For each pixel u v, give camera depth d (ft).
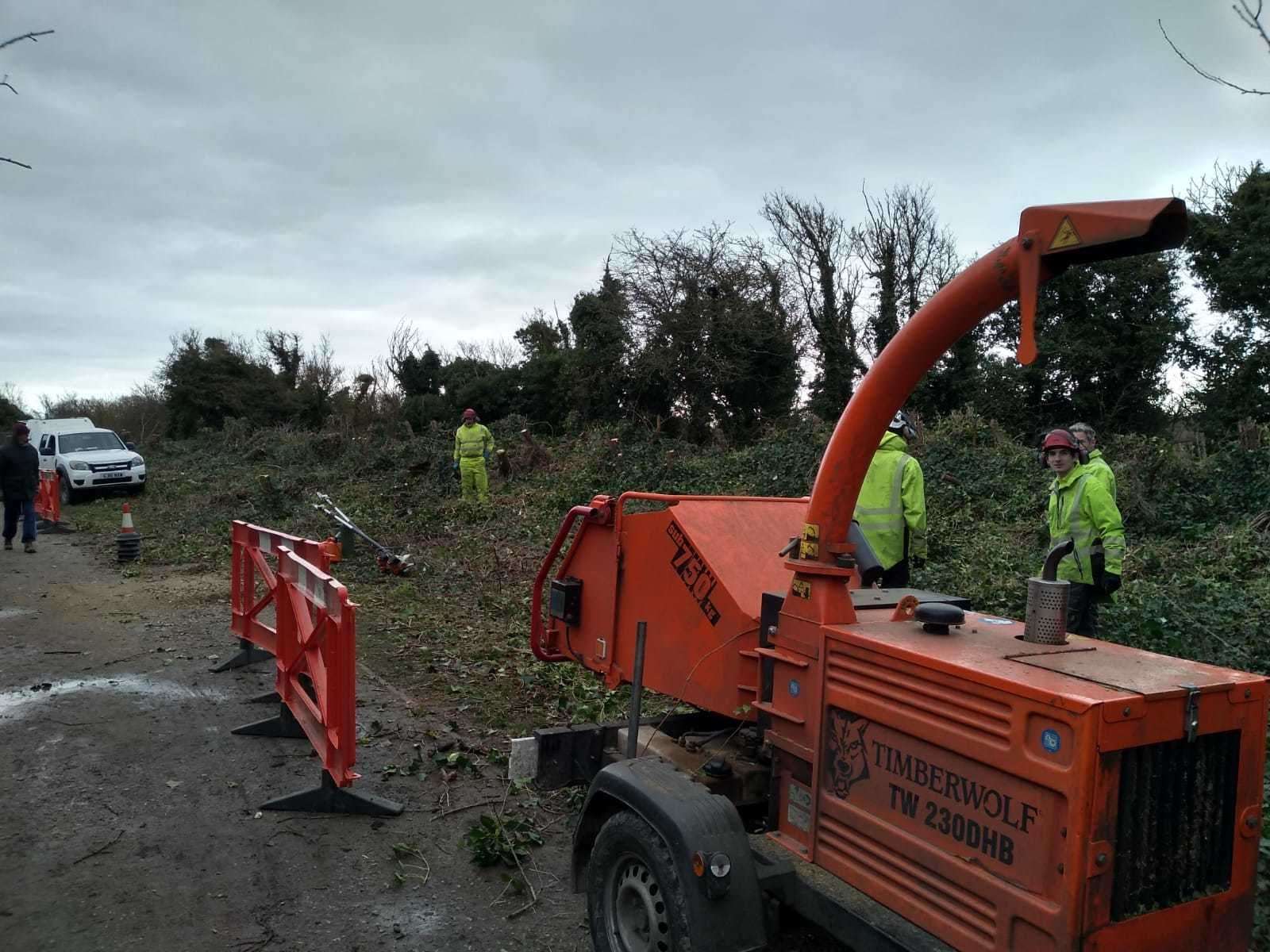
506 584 35.78
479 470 54.49
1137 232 7.24
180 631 28.22
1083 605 18.20
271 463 82.12
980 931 7.77
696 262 87.51
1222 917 7.82
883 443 18.26
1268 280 76.43
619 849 10.46
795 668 10.12
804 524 10.16
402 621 29.96
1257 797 7.95
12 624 29.04
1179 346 86.07
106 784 16.69
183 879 13.42
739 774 12.16
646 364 85.71
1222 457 42.52
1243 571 32.22
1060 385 88.12
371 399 114.11
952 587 30.99
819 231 99.50
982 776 7.82
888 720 8.75
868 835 9.01
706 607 12.60
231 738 19.21
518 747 16.38
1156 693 7.21
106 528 54.49
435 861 14.21
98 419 136.67
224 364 122.21
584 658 15.58
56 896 12.80
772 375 89.81
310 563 19.08
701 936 8.97
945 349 9.14
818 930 11.80
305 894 13.12
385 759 18.22
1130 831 7.26
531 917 12.70
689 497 13.85
